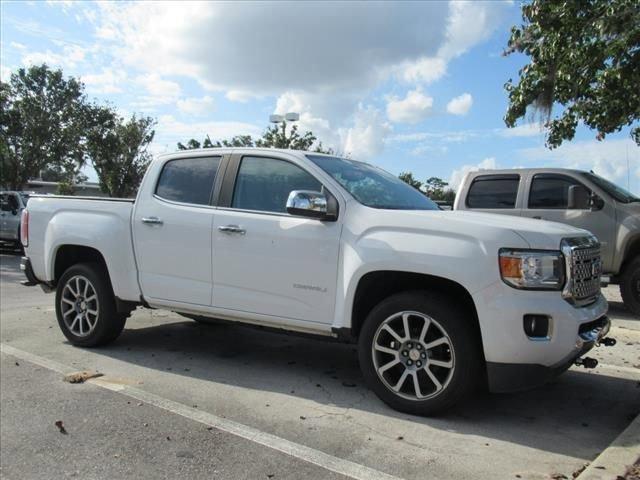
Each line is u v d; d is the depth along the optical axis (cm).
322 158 518
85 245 603
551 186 896
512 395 471
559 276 387
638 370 546
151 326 739
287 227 480
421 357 418
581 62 542
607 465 328
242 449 368
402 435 388
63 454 365
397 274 431
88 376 517
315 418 420
